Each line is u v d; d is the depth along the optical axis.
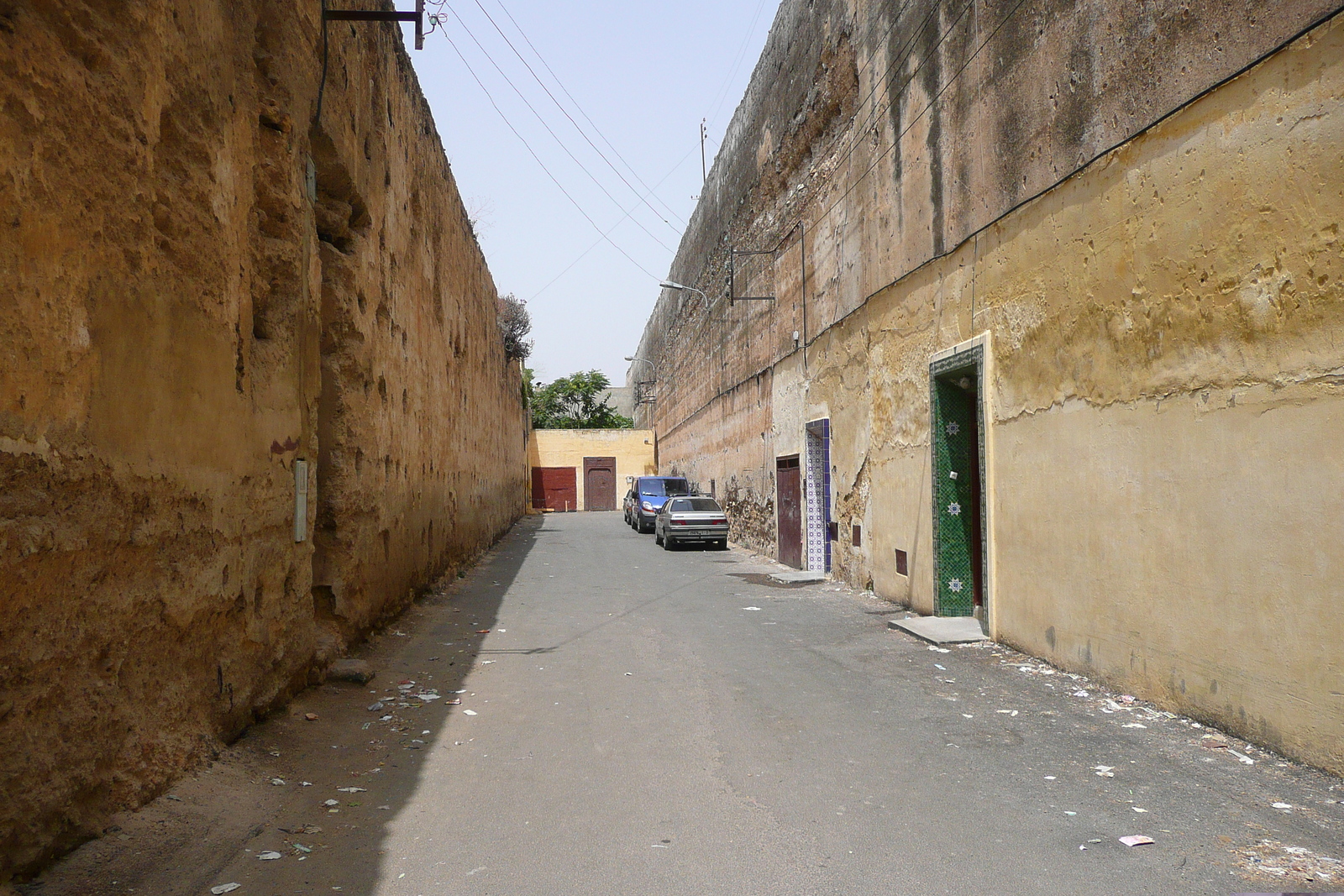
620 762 5.58
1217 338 5.93
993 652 8.99
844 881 3.82
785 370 19.03
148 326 4.40
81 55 3.88
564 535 30.48
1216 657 5.94
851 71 14.22
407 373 11.76
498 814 4.68
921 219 11.27
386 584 10.34
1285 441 5.33
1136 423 6.84
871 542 13.58
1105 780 5.11
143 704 4.37
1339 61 4.95
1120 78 7.00
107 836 3.94
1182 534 6.29
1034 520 8.47
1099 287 7.30
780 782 5.17
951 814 4.62
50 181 3.60
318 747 5.82
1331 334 5.00
